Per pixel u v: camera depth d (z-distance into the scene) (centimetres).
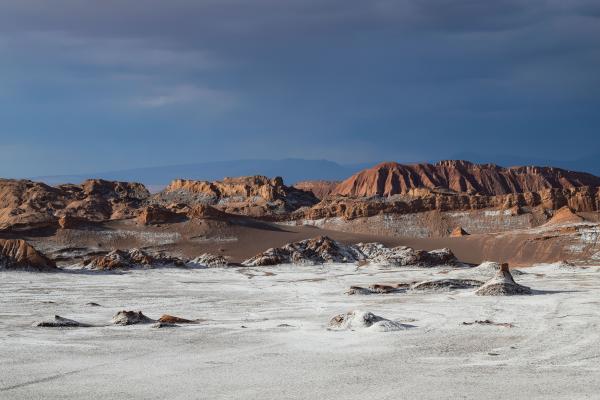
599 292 9356
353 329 6116
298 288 11625
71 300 9575
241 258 19775
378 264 16712
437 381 3962
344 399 3597
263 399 3616
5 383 3975
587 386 3784
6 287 11731
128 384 3966
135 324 6588
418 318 6912
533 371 4203
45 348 5131
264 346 5262
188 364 4556
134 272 15425
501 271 9519
